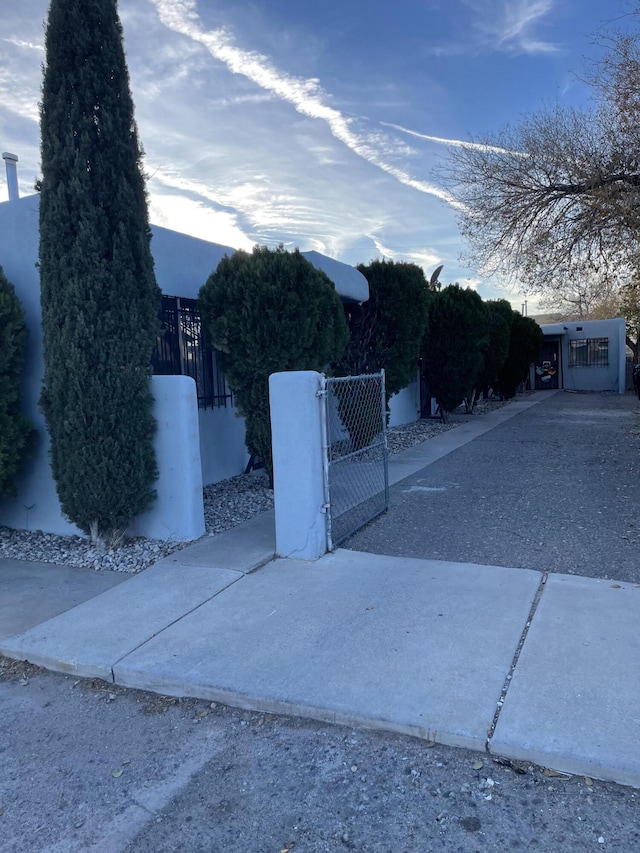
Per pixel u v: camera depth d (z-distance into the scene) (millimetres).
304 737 3279
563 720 3121
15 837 2695
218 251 9375
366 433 9539
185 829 2703
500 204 12109
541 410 19984
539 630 4074
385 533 6426
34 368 6609
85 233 5703
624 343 29078
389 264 12398
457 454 11312
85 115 5762
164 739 3357
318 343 8125
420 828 2635
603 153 10797
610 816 2633
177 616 4629
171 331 8375
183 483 6312
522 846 2508
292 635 4215
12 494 6590
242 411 8148
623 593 4605
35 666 4180
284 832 2656
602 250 11219
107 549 6172
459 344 15633
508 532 6266
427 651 3891
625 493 7695
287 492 5730
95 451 5914
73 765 3176
